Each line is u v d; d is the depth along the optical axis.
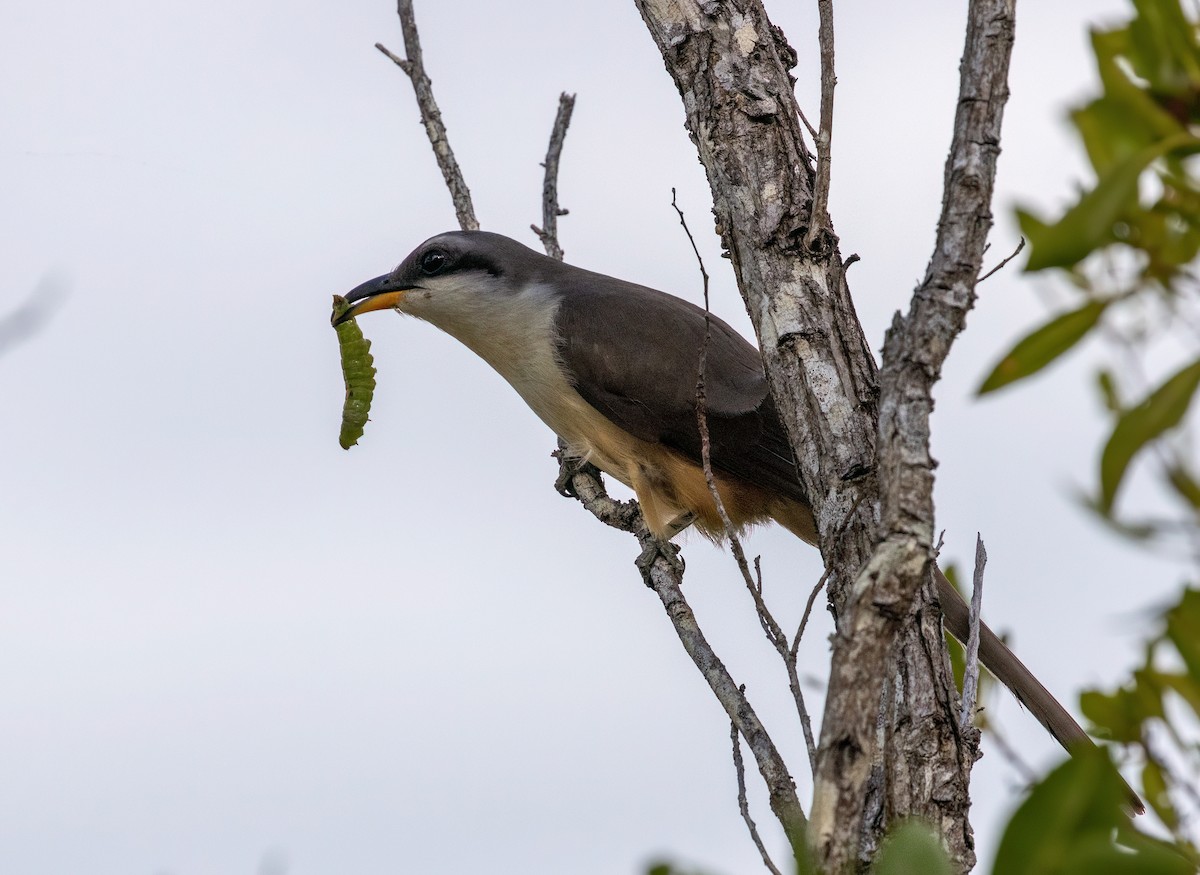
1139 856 3.90
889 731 6.71
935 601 7.05
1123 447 4.43
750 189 7.66
